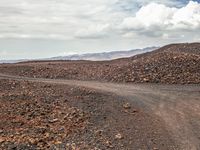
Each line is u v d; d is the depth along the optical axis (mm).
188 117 17812
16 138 12898
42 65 46094
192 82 30297
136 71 34250
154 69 33844
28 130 14398
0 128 14531
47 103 19922
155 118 17609
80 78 36406
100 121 16703
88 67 42750
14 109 18016
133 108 19719
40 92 23328
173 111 19141
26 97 21250
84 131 14805
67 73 38750
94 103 20406
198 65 34156
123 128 15680
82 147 12656
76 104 19969
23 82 28328
